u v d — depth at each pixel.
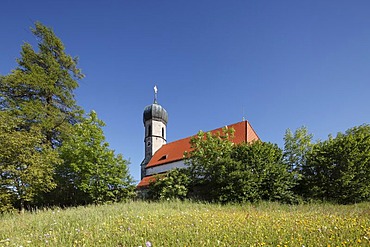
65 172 21.34
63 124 23.98
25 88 22.77
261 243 5.04
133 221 8.27
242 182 16.16
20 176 14.91
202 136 20.84
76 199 21.50
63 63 26.39
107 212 10.55
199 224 7.21
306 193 17.80
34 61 24.64
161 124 57.81
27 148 15.90
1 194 14.44
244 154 17.92
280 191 16.67
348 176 16.80
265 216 8.90
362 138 18.39
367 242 4.82
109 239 6.16
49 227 8.24
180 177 19.27
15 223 9.62
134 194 22.05
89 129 21.84
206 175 18.80
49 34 25.55
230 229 6.48
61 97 25.03
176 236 5.97
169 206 13.18
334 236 5.31
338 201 16.75
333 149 17.91
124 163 22.52
